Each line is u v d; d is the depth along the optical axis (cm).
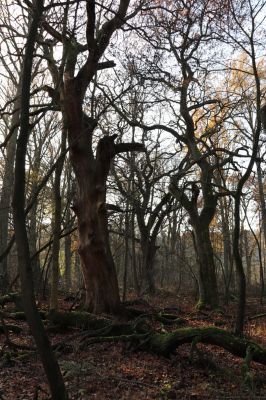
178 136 1891
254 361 844
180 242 2989
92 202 1300
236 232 955
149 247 2222
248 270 3616
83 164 1307
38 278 1978
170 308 1577
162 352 841
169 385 714
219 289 3105
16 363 793
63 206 2262
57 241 1062
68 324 1002
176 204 2545
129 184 2294
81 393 658
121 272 3147
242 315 954
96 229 1288
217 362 848
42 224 2967
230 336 793
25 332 1006
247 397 654
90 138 1320
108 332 938
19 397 634
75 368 741
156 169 2448
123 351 884
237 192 947
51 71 1251
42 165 2412
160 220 2225
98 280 1277
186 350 929
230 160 1542
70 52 1172
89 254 1284
